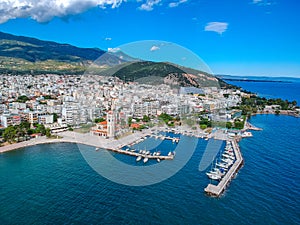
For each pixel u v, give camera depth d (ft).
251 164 269.44
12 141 352.49
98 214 157.89
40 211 160.97
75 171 231.09
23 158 281.74
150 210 165.37
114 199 176.04
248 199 190.70
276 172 246.68
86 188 192.65
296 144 351.67
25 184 203.10
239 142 362.33
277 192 203.00
